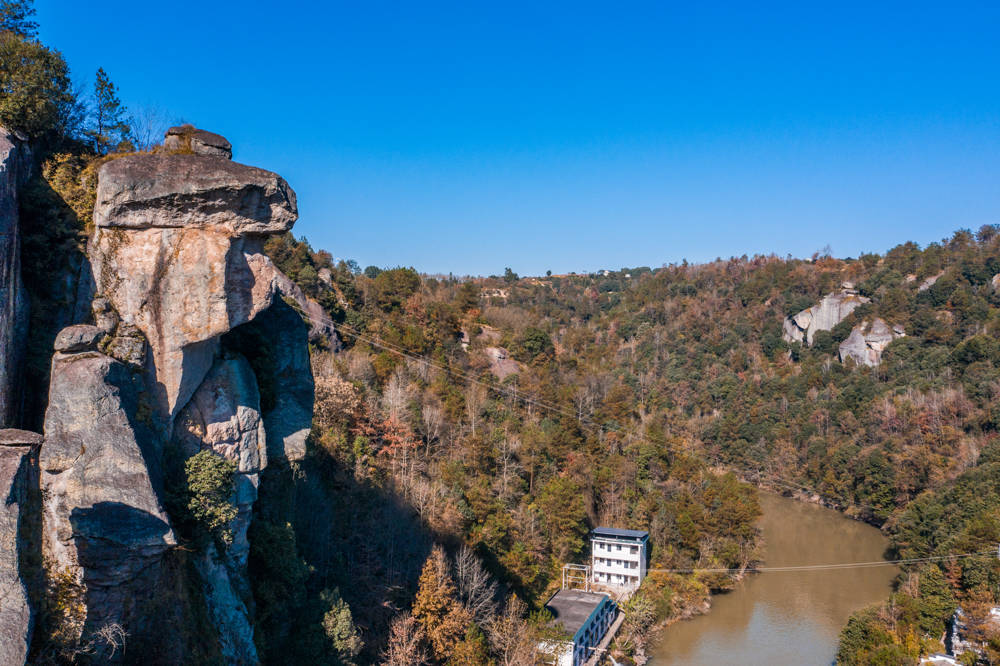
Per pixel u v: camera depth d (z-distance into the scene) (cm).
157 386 2725
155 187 2602
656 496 9006
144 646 2467
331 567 4741
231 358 3153
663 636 6969
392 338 10062
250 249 2852
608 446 9694
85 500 2295
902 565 8244
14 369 2389
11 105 2548
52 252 2597
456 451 7906
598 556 7712
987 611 5922
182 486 2738
